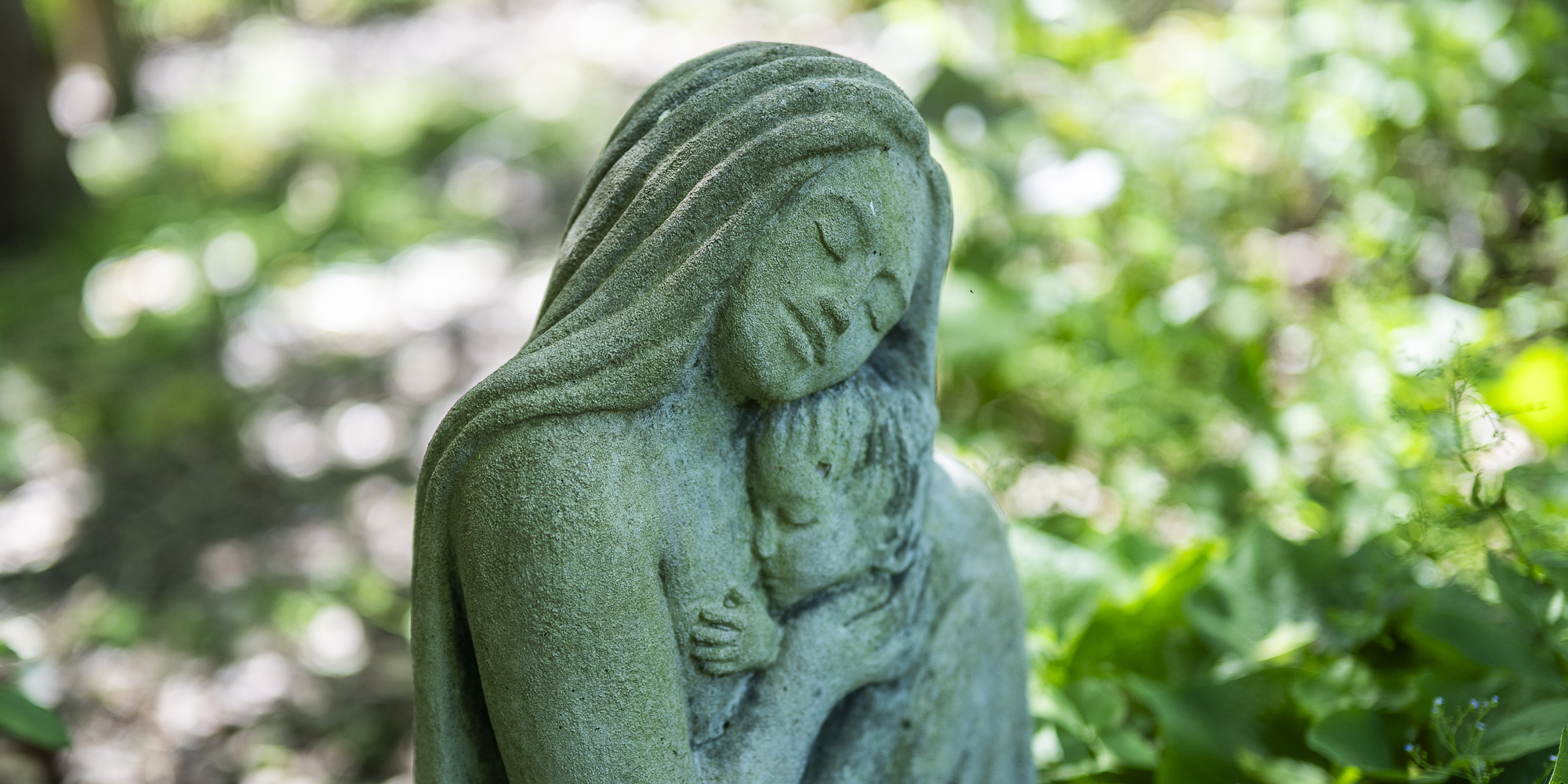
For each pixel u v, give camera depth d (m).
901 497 1.13
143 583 3.19
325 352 4.33
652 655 0.98
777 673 1.09
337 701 2.64
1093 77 3.12
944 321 2.46
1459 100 2.94
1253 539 1.69
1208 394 2.53
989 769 1.30
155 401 4.01
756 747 1.08
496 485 0.95
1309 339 2.73
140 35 8.34
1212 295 2.64
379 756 2.48
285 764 2.46
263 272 4.93
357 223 5.27
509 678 0.97
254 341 4.44
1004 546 1.32
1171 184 2.99
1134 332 2.62
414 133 6.21
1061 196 2.63
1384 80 2.93
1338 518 1.99
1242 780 1.43
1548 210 2.82
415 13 8.68
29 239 5.76
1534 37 2.96
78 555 3.34
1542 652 1.35
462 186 5.52
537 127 5.93
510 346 4.14
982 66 3.08
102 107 7.47
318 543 3.27
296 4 9.09
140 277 5.03
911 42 3.21
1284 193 3.14
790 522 1.05
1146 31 4.05
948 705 1.24
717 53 1.07
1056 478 2.51
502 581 0.95
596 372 0.96
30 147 5.75
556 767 0.97
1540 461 1.95
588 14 7.66
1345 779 1.42
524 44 7.52
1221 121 3.08
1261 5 3.64
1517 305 2.54
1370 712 1.38
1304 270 3.03
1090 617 1.69
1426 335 2.30
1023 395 2.62
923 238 1.09
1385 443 2.10
